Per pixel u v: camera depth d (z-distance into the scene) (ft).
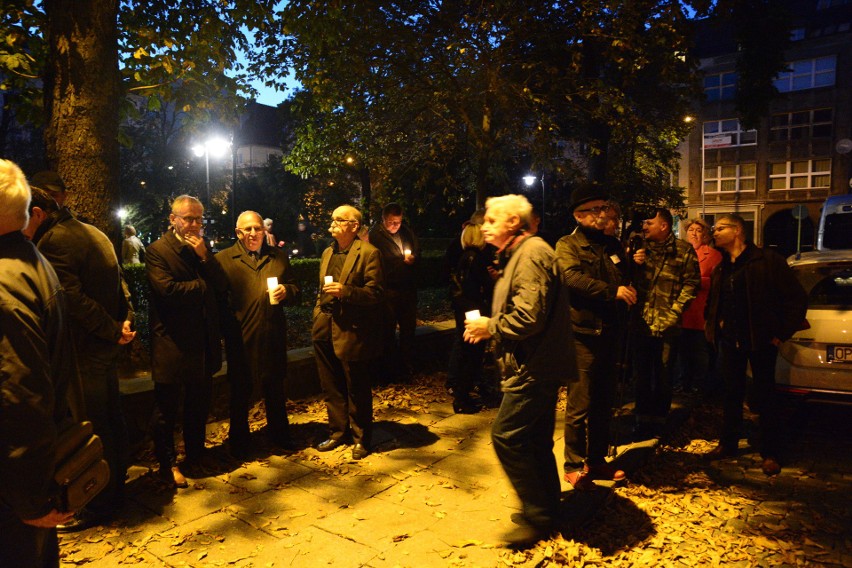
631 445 15.38
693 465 14.93
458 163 59.82
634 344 16.58
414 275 22.49
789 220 151.53
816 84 144.66
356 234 15.26
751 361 14.58
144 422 15.30
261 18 28.04
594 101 41.22
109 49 17.38
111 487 11.39
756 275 14.14
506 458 10.25
